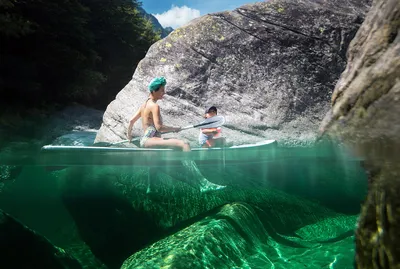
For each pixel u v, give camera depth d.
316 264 3.64
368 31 1.91
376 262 1.37
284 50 8.97
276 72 8.78
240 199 5.41
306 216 5.23
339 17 9.37
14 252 3.25
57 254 3.56
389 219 1.35
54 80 22.14
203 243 3.84
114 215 5.11
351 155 1.63
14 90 19.58
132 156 5.55
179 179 5.99
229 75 8.77
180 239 4.03
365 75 1.69
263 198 5.49
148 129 5.81
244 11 9.59
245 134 8.09
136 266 3.55
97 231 4.75
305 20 9.31
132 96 8.87
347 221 5.11
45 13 20.50
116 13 29.28
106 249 4.38
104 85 28.81
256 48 9.01
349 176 5.44
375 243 1.40
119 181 6.21
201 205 5.26
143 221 4.95
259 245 4.20
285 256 3.93
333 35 9.19
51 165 6.08
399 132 1.36
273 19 9.34
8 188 5.88
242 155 5.88
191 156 5.59
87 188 5.98
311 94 8.68
